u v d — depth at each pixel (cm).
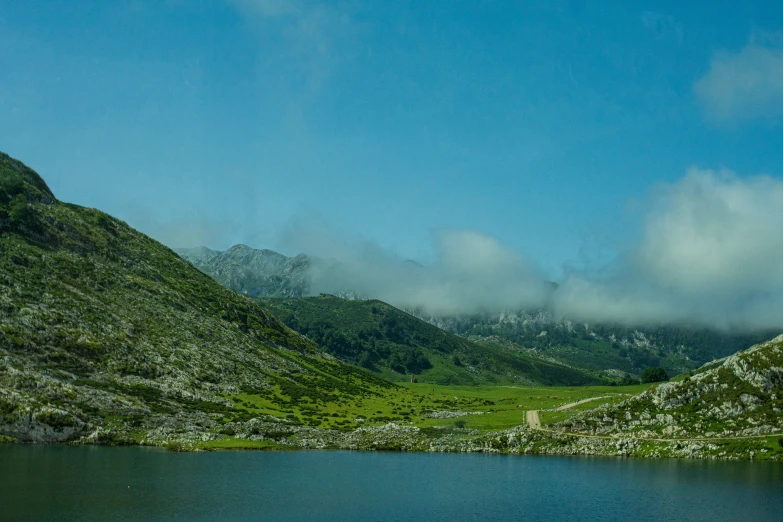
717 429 14900
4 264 19500
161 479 11000
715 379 16425
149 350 19950
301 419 18925
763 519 9262
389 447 16125
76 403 15012
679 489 11156
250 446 15200
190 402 18012
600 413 17188
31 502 9000
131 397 16625
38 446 13062
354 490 11031
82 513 8606
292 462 13750
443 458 14825
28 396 14112
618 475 12538
